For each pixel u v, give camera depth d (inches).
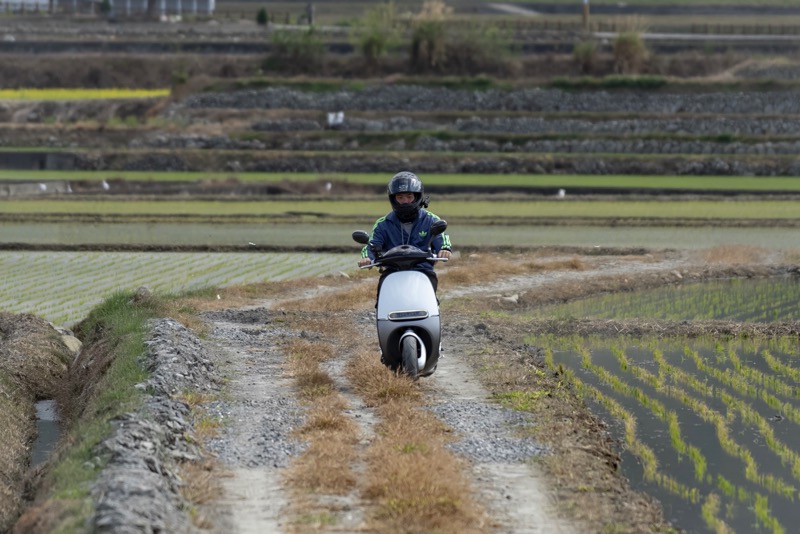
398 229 1984.5
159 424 1542.8
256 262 4675.2
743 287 4229.8
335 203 7362.2
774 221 6254.9
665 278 4357.8
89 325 2817.4
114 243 5088.6
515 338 2849.4
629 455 1695.4
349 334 2662.4
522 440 1638.8
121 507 1145.4
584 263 4670.3
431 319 1892.2
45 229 5797.2
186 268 4424.2
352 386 1984.5
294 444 1587.1
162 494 1248.2
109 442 1395.2
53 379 2349.9
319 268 4471.0
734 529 1359.5
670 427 1867.6
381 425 1663.4
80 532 1095.6
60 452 1529.3
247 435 1637.6
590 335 2935.5
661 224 6235.2
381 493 1326.3
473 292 3841.0
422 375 1963.6
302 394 1913.1
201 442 1576.0
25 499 1469.0
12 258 4694.9
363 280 4079.7
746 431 1866.4
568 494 1389.0
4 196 7504.9
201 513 1268.5
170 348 2080.5
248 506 1318.9
